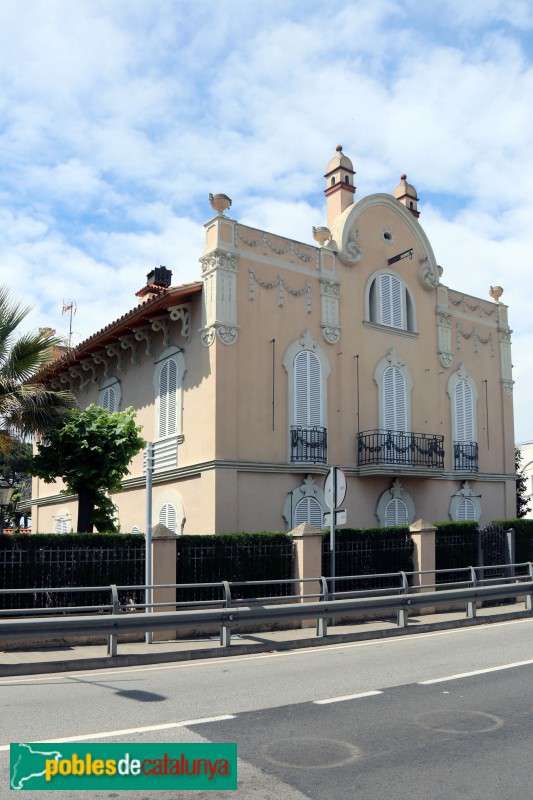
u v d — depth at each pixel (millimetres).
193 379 20312
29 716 7754
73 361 26625
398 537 17828
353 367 22391
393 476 22703
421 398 24188
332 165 24344
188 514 20000
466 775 5879
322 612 13391
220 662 11555
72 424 17391
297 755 6395
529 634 14055
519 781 5742
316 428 20938
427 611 16969
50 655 11570
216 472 18812
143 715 7793
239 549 15227
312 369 21312
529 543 20938
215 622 12234
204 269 20078
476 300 26750
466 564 19156
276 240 21125
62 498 27812
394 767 6070
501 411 26859
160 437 21594
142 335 22750
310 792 5527
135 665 11367
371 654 12039
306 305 21500
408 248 24797
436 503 24031
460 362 25734
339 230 22812
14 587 13242
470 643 13031
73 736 6977
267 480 19844
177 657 11742
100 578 13938
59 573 13609
